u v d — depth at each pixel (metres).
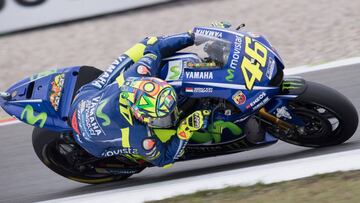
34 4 41.91
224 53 18.38
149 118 16.80
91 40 39.56
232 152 19.88
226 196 17.83
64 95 20.22
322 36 34.69
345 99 19.14
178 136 18.00
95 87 19.05
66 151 20.95
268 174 18.53
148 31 39.44
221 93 18.19
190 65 18.50
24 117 19.97
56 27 42.31
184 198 18.23
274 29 37.12
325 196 16.83
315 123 19.31
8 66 38.06
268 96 18.31
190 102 18.89
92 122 18.25
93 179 21.59
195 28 19.39
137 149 18.05
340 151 19.28
